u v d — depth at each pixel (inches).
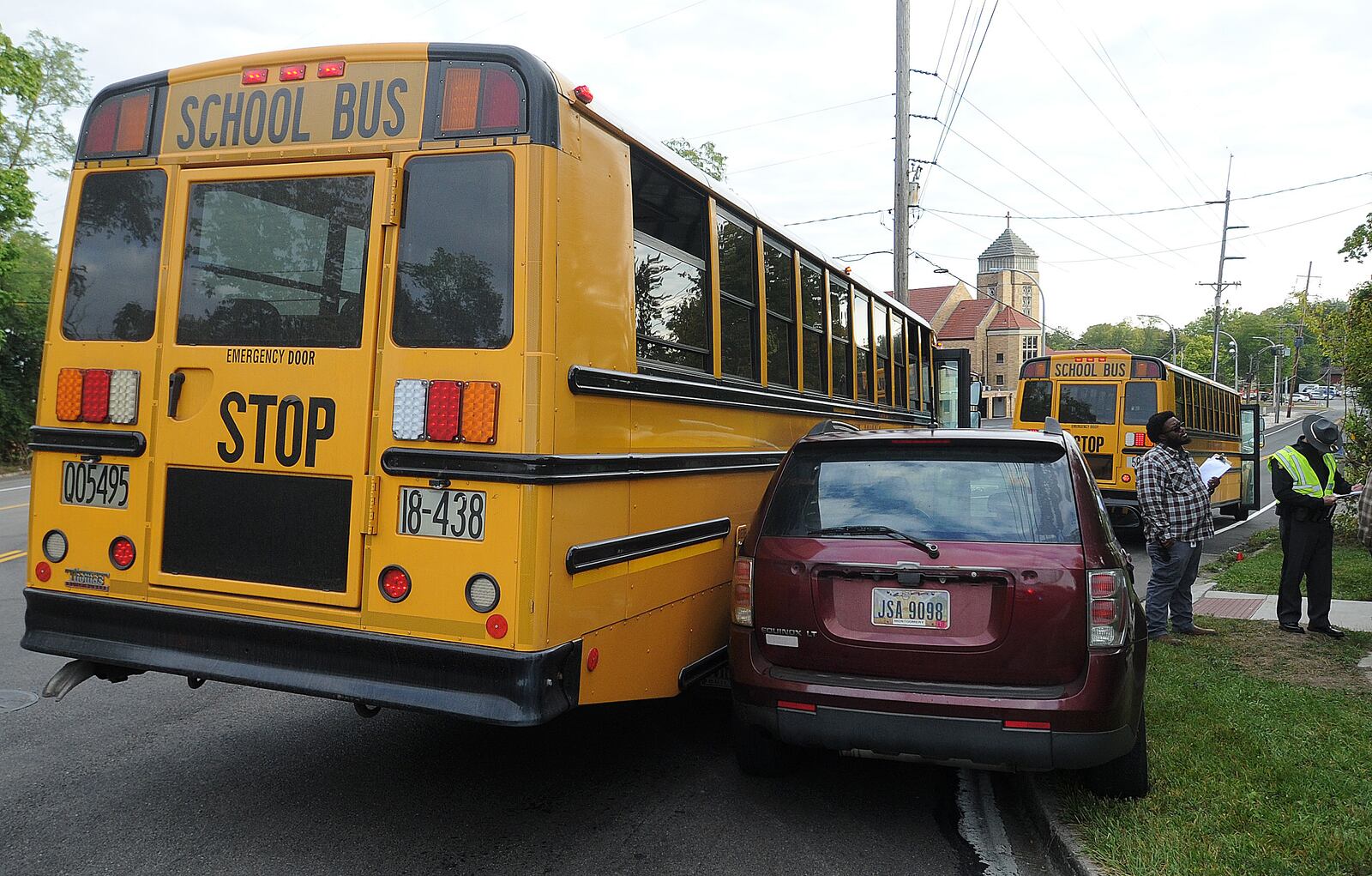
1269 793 182.5
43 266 1391.5
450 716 145.0
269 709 240.7
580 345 153.7
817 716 163.8
